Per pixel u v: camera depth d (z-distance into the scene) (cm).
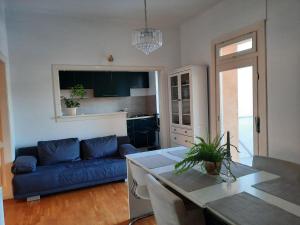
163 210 147
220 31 369
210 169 180
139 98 672
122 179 373
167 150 271
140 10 379
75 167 346
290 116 272
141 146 599
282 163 192
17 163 318
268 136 300
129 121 583
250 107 324
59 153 366
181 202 134
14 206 303
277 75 283
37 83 378
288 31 268
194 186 161
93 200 314
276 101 287
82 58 405
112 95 599
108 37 421
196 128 396
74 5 348
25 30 368
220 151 180
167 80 471
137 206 266
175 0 346
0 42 304
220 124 377
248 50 320
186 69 402
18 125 369
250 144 328
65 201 314
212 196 143
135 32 281
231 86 354
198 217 149
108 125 432
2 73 322
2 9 325
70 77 552
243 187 156
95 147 393
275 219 115
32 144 379
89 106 614
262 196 141
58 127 395
